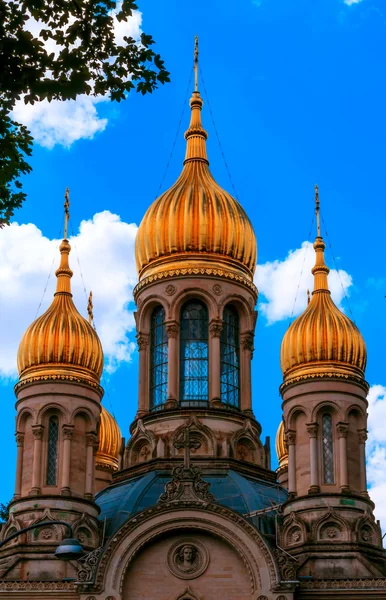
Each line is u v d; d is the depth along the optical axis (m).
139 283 103.81
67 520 89.69
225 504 91.88
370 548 87.88
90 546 89.31
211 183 105.44
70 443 92.19
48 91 44.31
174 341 100.69
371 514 89.56
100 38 45.69
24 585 84.50
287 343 94.00
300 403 92.00
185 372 101.19
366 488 90.50
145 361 102.56
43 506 89.94
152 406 101.81
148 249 103.75
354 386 92.31
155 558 83.75
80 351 94.75
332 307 95.12
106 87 46.31
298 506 89.12
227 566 83.50
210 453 96.94
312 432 90.81
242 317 103.25
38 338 94.62
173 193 104.44
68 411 92.88
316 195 99.94
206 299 101.62
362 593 83.38
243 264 104.00
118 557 83.00
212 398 99.56
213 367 100.31
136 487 93.81
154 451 97.56
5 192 49.09
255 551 82.88
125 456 99.56
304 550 87.00
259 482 97.12
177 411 98.50
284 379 94.12
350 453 90.81
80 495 91.62
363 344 93.81
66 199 101.44
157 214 103.69
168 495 84.38
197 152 106.81
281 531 88.69
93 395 94.56
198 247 102.62
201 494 84.44
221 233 102.88
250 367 102.81
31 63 44.41
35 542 88.81
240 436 98.62
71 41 45.47
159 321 103.31
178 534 84.25
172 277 101.81
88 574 82.56
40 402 92.88
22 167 48.38
